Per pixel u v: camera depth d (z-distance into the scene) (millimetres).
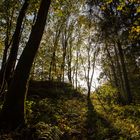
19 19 16984
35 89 23938
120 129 14062
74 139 11508
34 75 36875
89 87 36344
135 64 28422
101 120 17031
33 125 11031
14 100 11219
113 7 23375
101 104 26172
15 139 9352
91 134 12953
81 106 23078
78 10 36250
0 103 14086
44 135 9820
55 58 39219
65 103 21656
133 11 17156
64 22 38969
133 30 13109
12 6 18438
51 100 21062
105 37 27016
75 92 33219
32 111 13977
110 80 46344
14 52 17359
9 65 17422
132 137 12539
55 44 38812
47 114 14523
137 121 16781
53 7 15109
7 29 20922
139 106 21828
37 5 16078
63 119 14703
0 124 10773
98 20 27188
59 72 38719
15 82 11422
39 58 36500
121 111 20781
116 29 24172
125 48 26297
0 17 19516
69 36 42969
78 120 15734
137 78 40344
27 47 11766
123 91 31203
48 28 39781
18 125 10906
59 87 30891
